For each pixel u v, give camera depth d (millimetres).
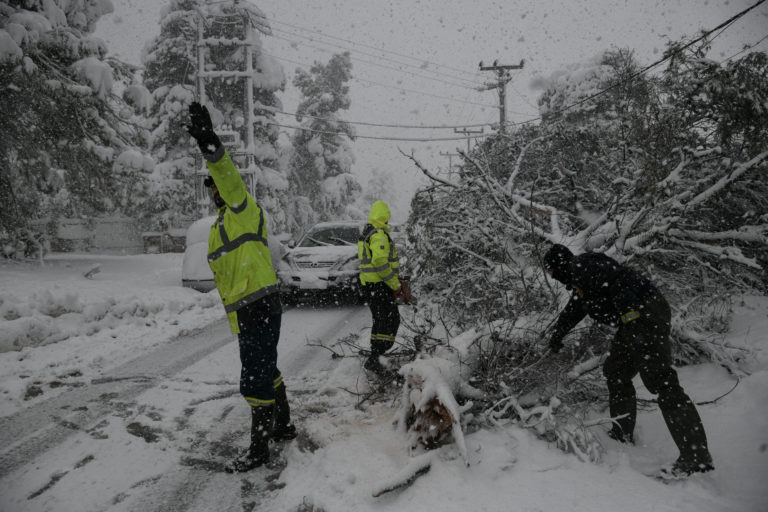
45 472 2893
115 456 3084
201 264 8984
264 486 2770
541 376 3379
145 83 27844
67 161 14367
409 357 4336
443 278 5727
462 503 2414
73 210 27891
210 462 3029
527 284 4293
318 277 7656
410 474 2584
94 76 12859
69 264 14094
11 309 6098
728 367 3729
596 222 4871
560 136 6809
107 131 14164
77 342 5793
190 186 26422
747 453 2797
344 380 4367
